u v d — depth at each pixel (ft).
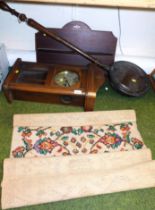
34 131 3.33
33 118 3.43
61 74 3.67
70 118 3.49
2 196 2.55
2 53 4.01
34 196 2.58
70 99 3.52
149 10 3.63
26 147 3.14
